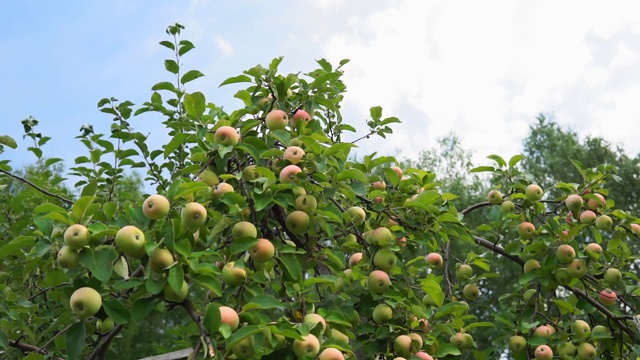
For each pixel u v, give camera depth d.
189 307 2.49
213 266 2.51
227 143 3.20
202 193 3.05
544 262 4.38
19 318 3.82
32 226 4.79
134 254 2.42
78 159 4.78
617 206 14.74
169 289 2.45
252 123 3.29
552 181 15.77
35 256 2.71
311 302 3.06
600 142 15.91
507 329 4.55
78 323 2.44
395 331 3.46
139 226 2.53
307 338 2.61
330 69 4.40
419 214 3.79
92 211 2.53
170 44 4.38
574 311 4.31
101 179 4.84
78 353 2.39
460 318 4.20
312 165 3.32
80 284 2.48
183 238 2.50
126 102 4.78
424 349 3.57
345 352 2.86
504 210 4.62
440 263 4.57
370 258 3.56
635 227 4.58
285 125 3.46
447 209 4.14
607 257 4.68
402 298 3.42
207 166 3.30
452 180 17.80
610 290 4.66
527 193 4.59
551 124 16.78
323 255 3.44
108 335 3.23
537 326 4.48
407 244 3.88
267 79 3.61
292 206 3.24
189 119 3.89
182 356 3.52
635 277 4.61
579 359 4.24
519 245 4.64
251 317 2.54
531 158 16.48
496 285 13.56
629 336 4.60
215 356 2.32
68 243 2.35
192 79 4.37
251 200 3.13
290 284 3.05
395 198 3.84
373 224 3.81
